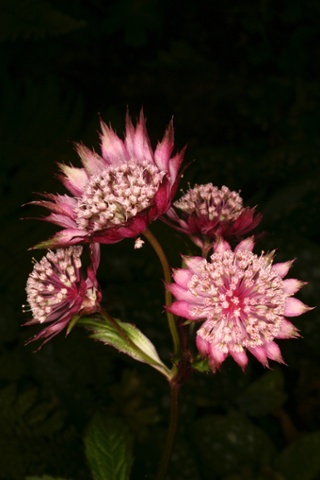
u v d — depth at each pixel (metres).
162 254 0.22
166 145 0.22
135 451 0.34
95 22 0.47
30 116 0.38
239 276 0.21
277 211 0.41
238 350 0.21
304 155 0.43
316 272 0.37
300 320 0.36
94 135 0.38
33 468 0.32
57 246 0.21
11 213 0.37
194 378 0.36
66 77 0.47
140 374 0.36
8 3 0.36
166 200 0.21
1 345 0.35
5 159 0.38
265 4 0.49
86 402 0.35
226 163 0.44
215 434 0.35
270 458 0.34
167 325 0.36
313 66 0.49
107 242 0.21
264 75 0.49
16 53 0.45
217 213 0.23
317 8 0.49
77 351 0.34
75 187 0.22
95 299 0.22
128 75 0.48
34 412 0.33
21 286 0.35
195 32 0.50
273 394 0.36
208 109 0.47
